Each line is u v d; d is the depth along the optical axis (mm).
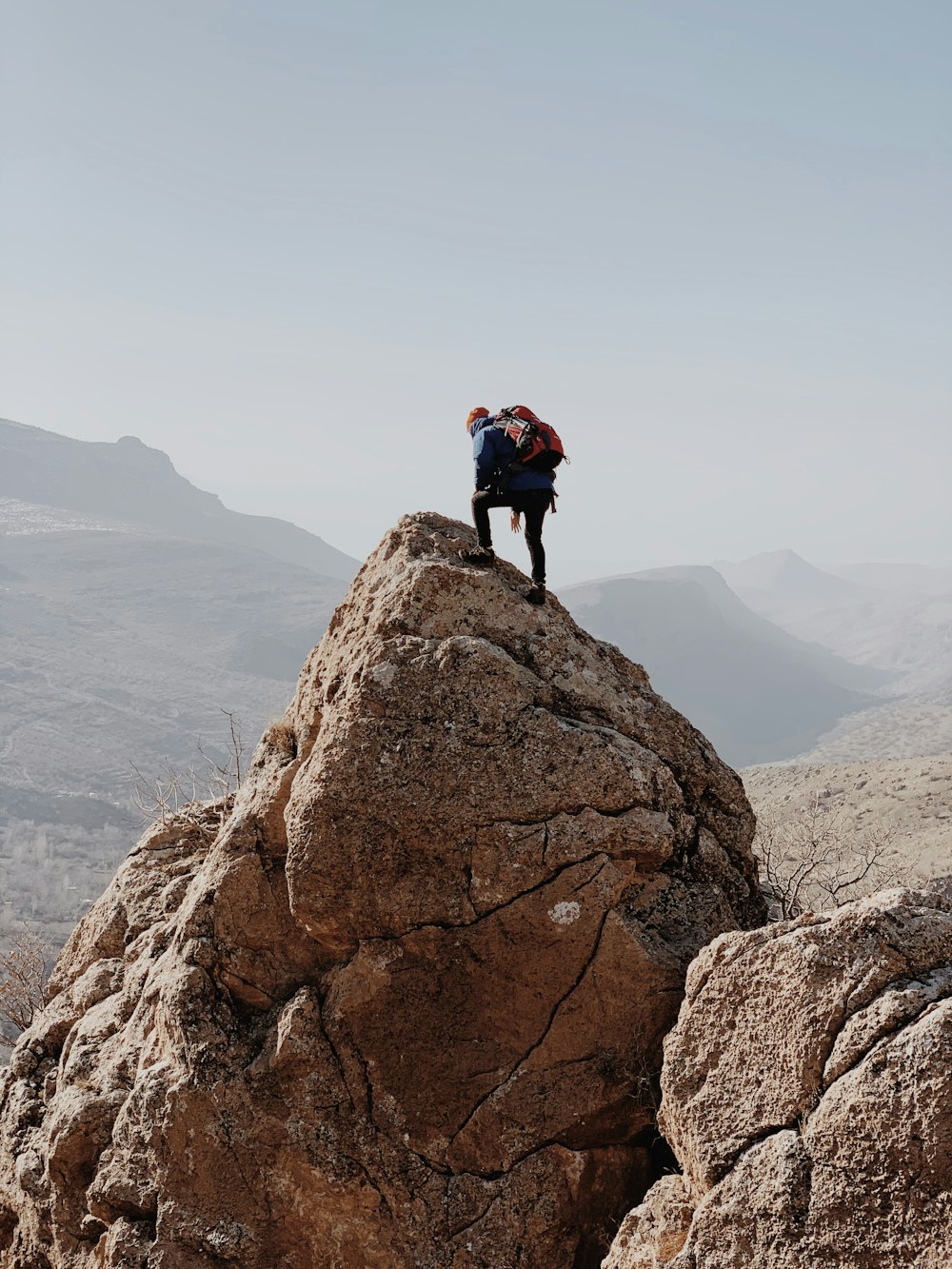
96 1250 6422
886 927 4578
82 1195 6711
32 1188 7094
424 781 6203
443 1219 5754
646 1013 5820
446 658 6484
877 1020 4332
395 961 6113
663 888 6262
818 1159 4297
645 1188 5797
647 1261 4840
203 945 6676
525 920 6016
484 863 6082
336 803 6176
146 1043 6930
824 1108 4332
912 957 4500
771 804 45875
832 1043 4473
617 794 6242
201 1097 6191
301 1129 5992
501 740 6309
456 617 6930
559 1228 5656
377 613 6988
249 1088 6141
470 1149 5844
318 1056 6094
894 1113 4090
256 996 6539
